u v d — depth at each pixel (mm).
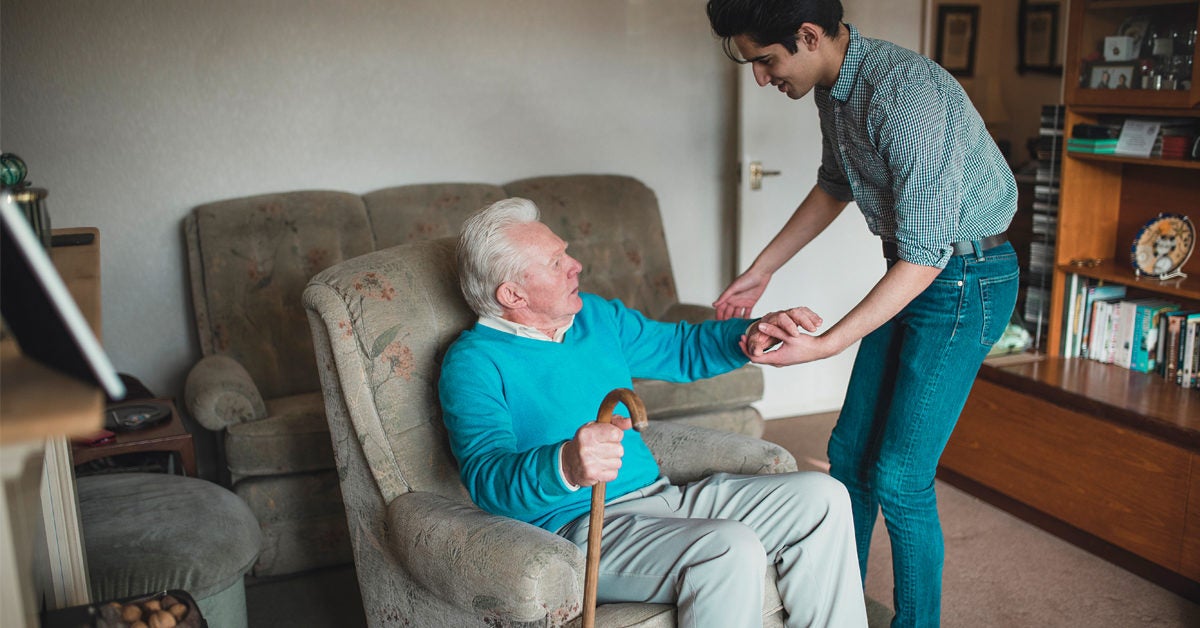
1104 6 2779
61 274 1510
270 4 3178
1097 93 2828
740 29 1775
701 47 3760
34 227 1341
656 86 3730
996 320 1955
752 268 2285
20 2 2914
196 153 3172
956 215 1773
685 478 2006
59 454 1442
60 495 1458
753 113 3586
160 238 3176
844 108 1860
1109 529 2641
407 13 3344
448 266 1982
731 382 2971
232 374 2684
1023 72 5297
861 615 1760
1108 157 2816
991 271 1931
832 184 2189
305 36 3234
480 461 1642
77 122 3031
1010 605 2436
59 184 3047
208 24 3117
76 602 1496
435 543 1606
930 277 1800
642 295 3463
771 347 1870
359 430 1780
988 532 2838
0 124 2951
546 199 3396
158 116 3111
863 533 2219
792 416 3914
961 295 1917
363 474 1823
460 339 1831
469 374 1747
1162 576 2518
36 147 3006
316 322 1839
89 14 2990
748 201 3650
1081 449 2689
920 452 1998
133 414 2518
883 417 2119
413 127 3424
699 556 1592
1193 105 2531
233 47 3156
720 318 2309
